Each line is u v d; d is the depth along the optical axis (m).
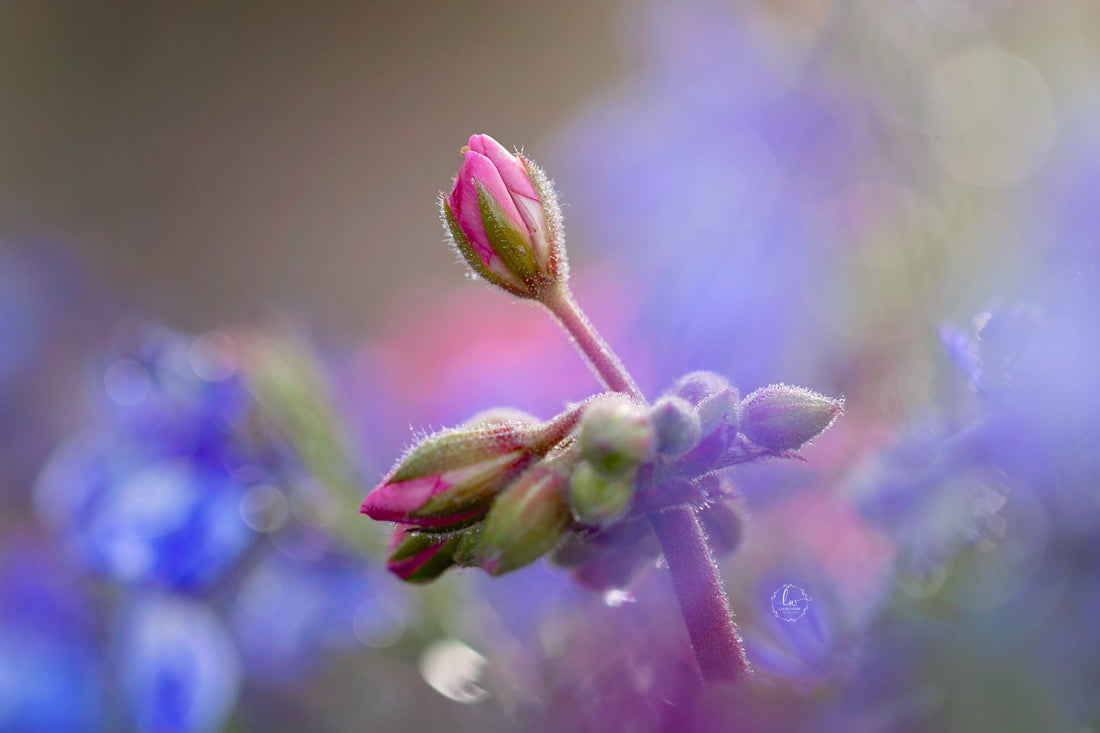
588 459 0.18
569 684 0.20
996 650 0.20
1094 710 0.19
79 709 0.23
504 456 0.19
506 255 0.20
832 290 0.24
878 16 0.24
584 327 0.20
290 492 0.23
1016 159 0.24
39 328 0.35
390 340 0.27
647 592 0.20
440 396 0.25
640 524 0.19
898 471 0.21
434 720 0.23
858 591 0.21
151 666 0.23
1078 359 0.20
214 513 0.23
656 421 0.18
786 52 0.25
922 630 0.20
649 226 0.25
